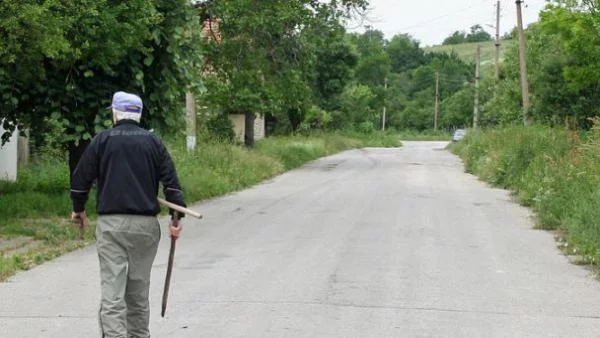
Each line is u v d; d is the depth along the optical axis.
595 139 19.89
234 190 23.06
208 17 27.16
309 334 7.39
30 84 15.09
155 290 9.26
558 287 9.58
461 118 104.38
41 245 12.30
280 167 31.73
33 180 20.16
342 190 22.81
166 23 15.18
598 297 9.07
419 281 9.80
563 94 35.41
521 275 10.30
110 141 6.46
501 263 11.12
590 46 28.28
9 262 10.58
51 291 9.21
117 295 6.33
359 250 12.05
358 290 9.26
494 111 48.22
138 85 15.08
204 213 17.16
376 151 57.50
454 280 9.90
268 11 27.69
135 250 6.48
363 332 7.47
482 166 28.69
